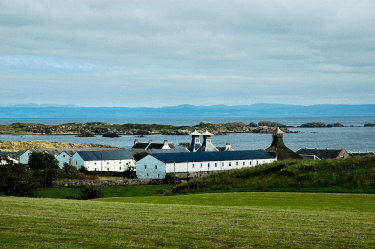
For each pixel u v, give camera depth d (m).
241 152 130.75
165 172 114.25
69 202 38.59
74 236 23.23
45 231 24.31
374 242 22.64
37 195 67.50
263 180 63.00
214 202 45.03
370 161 64.12
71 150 164.25
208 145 149.88
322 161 68.12
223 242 22.39
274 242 22.45
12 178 63.97
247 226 26.41
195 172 117.25
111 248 21.19
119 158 145.38
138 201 49.12
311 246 21.80
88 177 105.25
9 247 21.11
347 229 25.80
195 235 23.73
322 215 31.25
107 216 29.39
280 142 138.50
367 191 50.81
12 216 28.59
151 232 24.31
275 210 33.94
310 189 54.94
